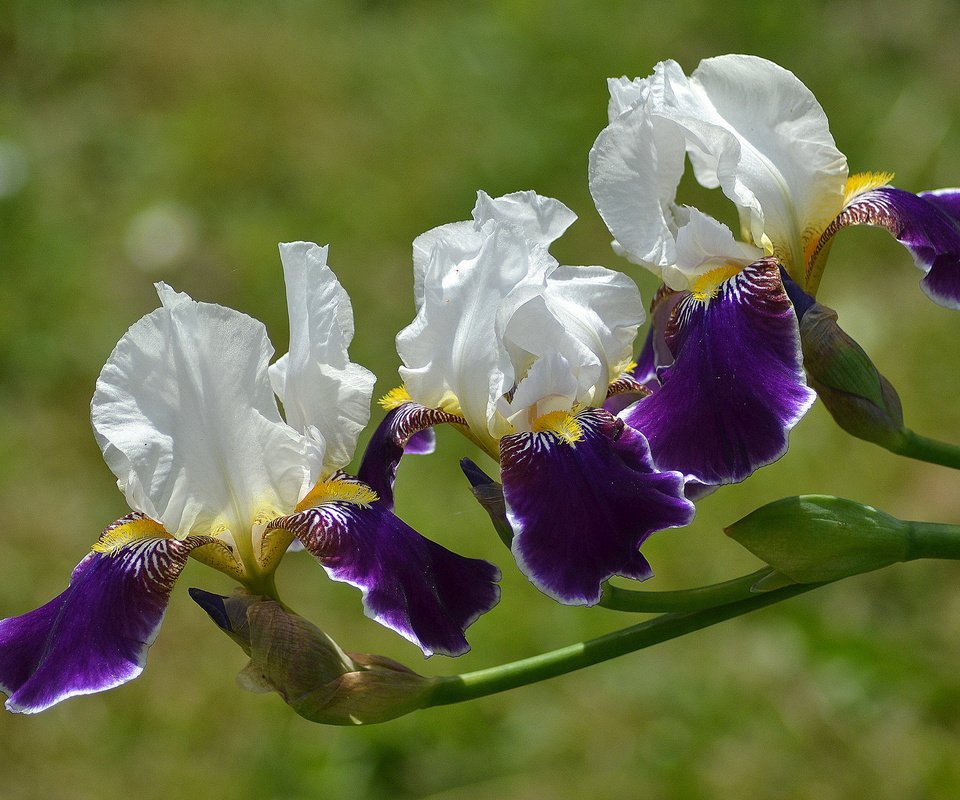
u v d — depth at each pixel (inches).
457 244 33.4
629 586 55.2
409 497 58.8
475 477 33.6
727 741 48.6
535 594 54.3
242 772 49.3
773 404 32.5
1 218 76.7
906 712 48.8
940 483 58.1
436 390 33.6
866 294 68.5
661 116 33.9
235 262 74.4
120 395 32.8
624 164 33.9
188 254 75.0
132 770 49.9
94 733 51.2
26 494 62.1
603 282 33.6
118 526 33.1
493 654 52.5
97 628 32.4
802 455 59.7
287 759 49.2
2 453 63.9
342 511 33.0
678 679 50.9
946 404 62.0
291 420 33.5
